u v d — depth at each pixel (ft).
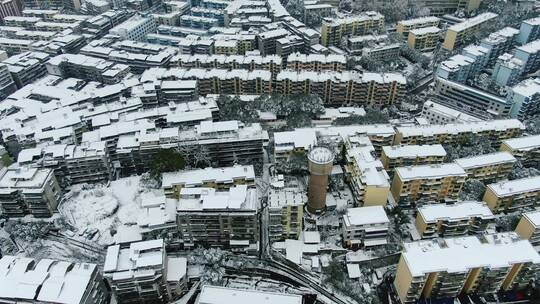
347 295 611.88
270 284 636.07
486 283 586.45
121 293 577.02
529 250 580.71
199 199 646.74
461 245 587.27
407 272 563.89
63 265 569.64
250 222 640.17
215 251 651.25
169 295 605.73
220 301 533.14
